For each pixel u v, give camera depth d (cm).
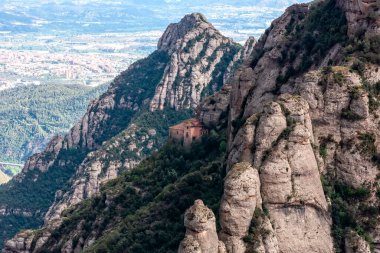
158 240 12912
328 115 11350
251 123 10975
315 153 11119
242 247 9925
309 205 10556
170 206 13575
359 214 10919
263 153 10619
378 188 10994
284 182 10431
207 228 9638
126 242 13725
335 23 14088
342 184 11112
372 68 11706
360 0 12912
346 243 10612
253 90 14488
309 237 10462
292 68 14312
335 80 11412
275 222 10325
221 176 12875
